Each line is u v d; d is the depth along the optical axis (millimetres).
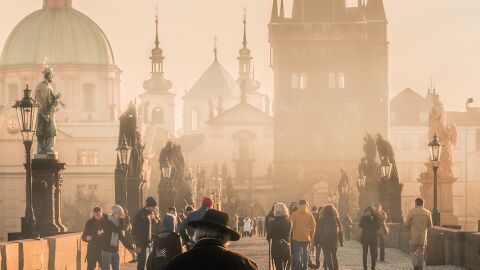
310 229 43938
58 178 50281
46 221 49406
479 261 44500
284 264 41594
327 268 49344
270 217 42406
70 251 43594
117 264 38719
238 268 16875
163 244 31938
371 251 49250
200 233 17781
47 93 51125
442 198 103625
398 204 84312
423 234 44438
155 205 41406
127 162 65188
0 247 32094
